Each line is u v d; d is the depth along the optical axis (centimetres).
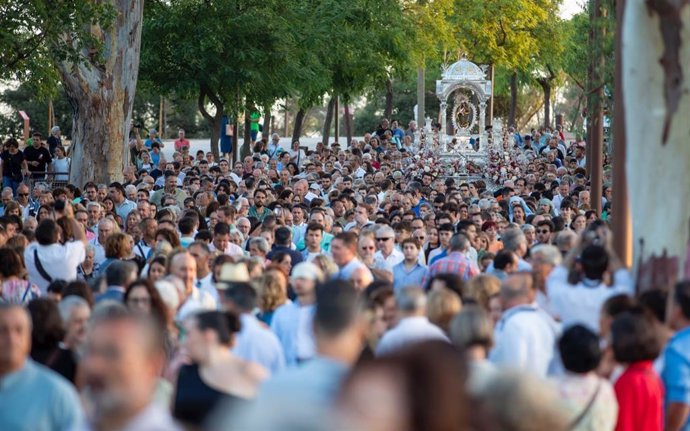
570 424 1322
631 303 1662
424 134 8319
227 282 2059
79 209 3803
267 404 671
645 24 1956
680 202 1994
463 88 9556
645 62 1969
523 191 5603
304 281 1998
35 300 1680
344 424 662
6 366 1320
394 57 9744
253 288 1850
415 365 713
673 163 1986
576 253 1970
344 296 1288
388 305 1845
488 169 7931
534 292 1762
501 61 11938
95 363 1064
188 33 7925
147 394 1080
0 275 2297
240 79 7950
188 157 6919
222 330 1506
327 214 3791
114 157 6375
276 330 2028
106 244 2844
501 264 2398
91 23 5559
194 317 1512
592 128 4559
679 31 1944
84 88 6244
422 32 10256
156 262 2472
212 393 1482
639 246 2016
